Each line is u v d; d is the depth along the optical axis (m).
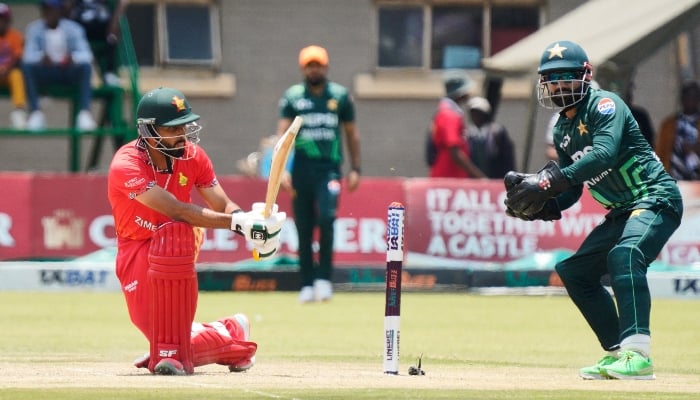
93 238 54.88
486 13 73.62
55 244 54.78
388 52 73.56
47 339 36.50
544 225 55.12
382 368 27.30
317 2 72.94
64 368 26.83
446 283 55.09
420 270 55.19
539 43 62.59
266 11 72.94
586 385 23.73
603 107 25.08
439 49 73.75
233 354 25.80
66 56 60.53
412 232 55.12
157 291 24.39
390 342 25.55
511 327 41.78
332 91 48.50
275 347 34.59
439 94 73.31
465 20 73.81
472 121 62.59
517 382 24.25
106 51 63.59
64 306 48.38
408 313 47.00
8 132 60.59
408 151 73.31
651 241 25.03
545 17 73.31
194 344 25.27
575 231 55.06
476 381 24.38
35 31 60.66
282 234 55.25
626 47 58.38
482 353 33.44
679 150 59.78
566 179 24.78
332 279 54.97
